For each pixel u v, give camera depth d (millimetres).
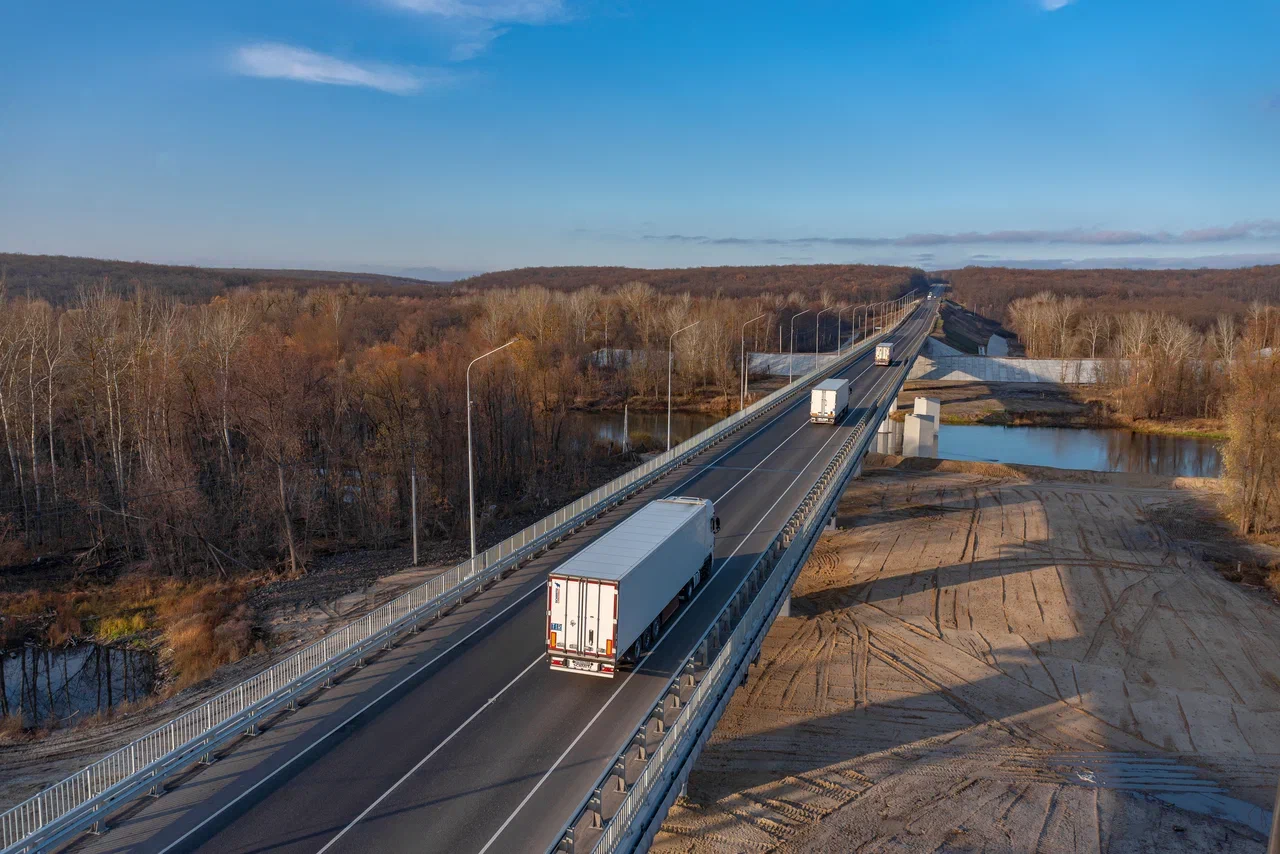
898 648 43125
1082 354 179125
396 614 31188
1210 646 44062
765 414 82625
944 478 83688
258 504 55031
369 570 53312
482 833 19031
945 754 32906
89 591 48375
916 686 38812
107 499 55812
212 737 22531
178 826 19344
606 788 20938
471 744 23031
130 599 47781
